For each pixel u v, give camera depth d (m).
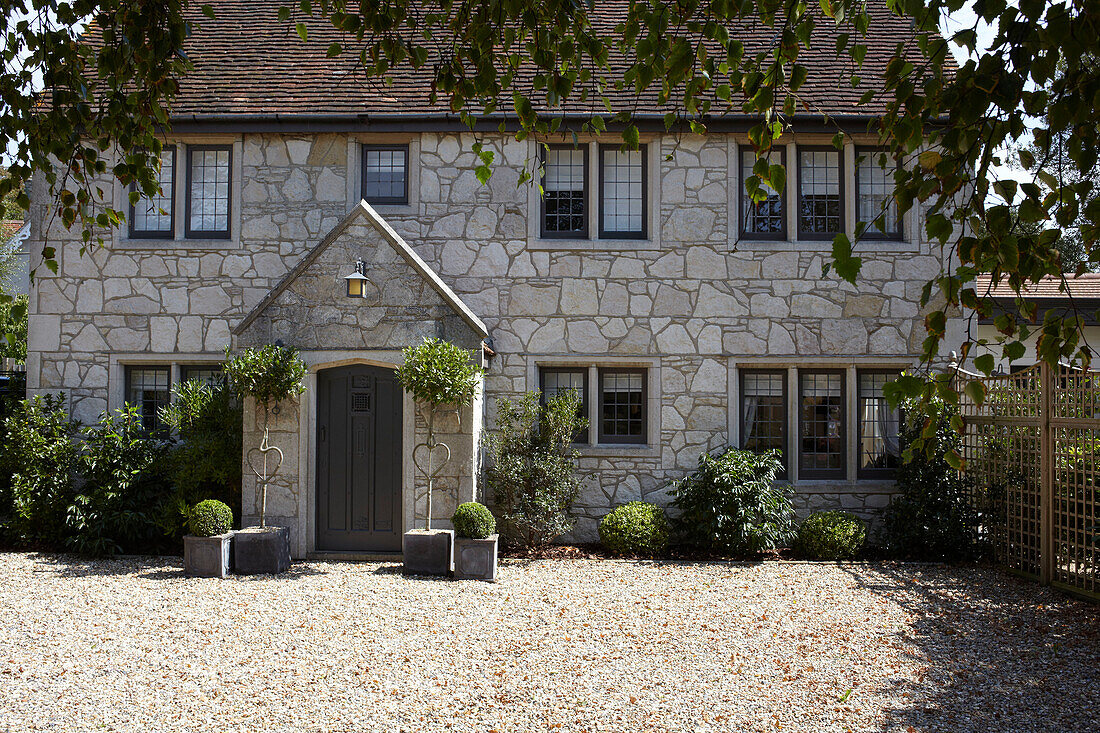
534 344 10.05
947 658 5.79
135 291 10.14
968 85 2.84
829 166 10.27
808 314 10.02
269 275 10.13
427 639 6.09
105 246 10.13
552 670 5.44
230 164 10.32
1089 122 2.90
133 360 10.11
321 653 5.75
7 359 12.89
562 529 9.20
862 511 9.93
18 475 9.23
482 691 5.06
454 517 8.26
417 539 8.29
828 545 9.16
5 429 9.80
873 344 10.00
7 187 4.45
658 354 10.04
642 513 9.37
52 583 7.79
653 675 5.38
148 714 4.66
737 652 5.87
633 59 10.66
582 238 10.20
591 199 10.17
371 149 10.34
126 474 9.20
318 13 11.56
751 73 3.71
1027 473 8.43
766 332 10.04
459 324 8.96
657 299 10.05
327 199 10.14
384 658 5.65
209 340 10.09
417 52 4.79
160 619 6.56
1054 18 2.62
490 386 10.02
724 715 4.73
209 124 9.98
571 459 9.69
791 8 3.57
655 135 10.09
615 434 10.20
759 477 9.27
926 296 2.93
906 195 3.07
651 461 9.98
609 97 10.05
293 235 10.13
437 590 7.61
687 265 10.06
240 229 10.15
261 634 6.17
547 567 8.70
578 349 10.05
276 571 8.30
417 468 8.85
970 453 9.53
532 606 7.06
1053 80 2.96
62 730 4.45
